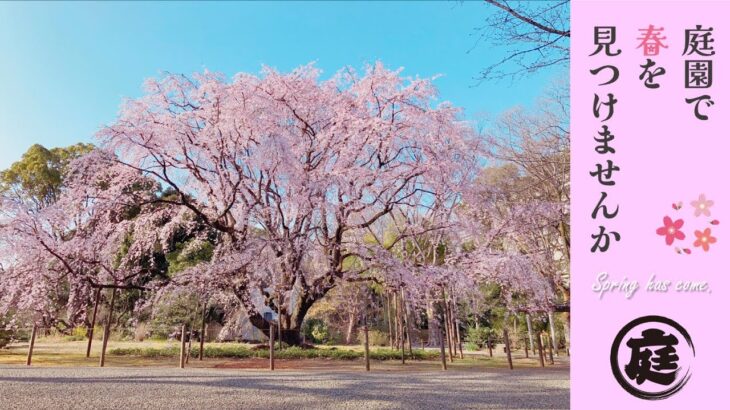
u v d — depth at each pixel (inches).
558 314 699.4
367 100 460.1
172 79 434.0
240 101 399.9
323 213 408.2
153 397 209.0
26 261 353.7
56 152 857.5
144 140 394.9
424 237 507.2
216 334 681.0
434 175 438.6
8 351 468.1
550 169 573.6
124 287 410.0
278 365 390.9
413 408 196.1
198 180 460.8
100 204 408.5
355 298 521.7
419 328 694.5
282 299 456.8
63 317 616.1
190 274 406.3
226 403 198.4
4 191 794.2
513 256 411.5
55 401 195.5
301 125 456.4
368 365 357.4
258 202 417.4
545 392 245.9
